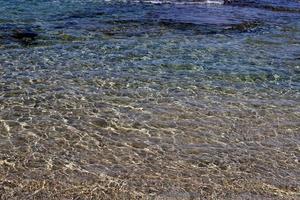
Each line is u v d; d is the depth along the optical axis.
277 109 14.59
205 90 15.88
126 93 15.33
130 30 23.09
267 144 12.38
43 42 20.53
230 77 17.23
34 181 10.20
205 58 19.27
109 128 12.91
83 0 30.34
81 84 15.91
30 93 15.00
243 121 13.66
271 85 16.69
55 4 28.59
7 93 14.90
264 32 23.97
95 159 11.28
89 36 21.72
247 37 22.88
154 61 18.58
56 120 13.23
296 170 11.11
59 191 9.89
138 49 20.05
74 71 17.09
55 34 21.77
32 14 25.53
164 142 12.27
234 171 10.98
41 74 16.69
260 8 30.52
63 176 10.46
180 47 20.62
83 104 14.37
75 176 10.48
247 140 12.55
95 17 25.52
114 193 9.91
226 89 16.06
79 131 12.66
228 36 22.92
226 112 14.20
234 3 31.92
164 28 23.81
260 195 10.04
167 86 16.06
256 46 21.41
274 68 18.47
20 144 11.80
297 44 22.00
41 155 11.33
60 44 20.34
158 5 29.84
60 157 11.29
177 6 29.83
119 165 11.05
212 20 26.11
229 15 27.75
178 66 18.12
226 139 12.56
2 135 12.21
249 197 9.95
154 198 9.80
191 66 18.20
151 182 10.39
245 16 27.64
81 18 25.14
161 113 13.95
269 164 11.36
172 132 12.83
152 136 12.56
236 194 10.05
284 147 12.24
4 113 13.48
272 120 13.81
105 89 15.58
